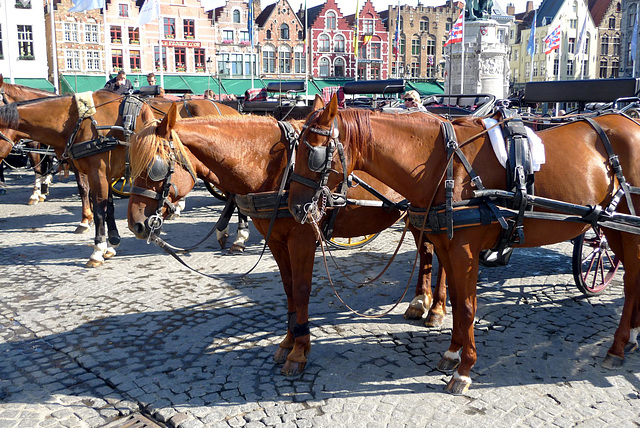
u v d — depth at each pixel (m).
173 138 3.73
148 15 27.02
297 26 46.12
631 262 4.12
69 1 37.31
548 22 56.53
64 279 6.48
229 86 41.75
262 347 4.60
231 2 43.47
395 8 50.09
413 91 6.80
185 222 9.63
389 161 3.68
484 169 3.68
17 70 31.80
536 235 3.89
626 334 4.14
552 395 3.75
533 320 5.06
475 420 3.46
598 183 3.92
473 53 21.16
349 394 3.81
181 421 3.50
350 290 6.01
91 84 37.81
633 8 53.94
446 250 3.85
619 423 3.41
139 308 5.52
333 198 3.86
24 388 3.99
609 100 6.20
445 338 4.73
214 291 6.02
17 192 13.23
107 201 7.00
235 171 3.93
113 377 4.11
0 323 5.18
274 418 3.53
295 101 9.75
